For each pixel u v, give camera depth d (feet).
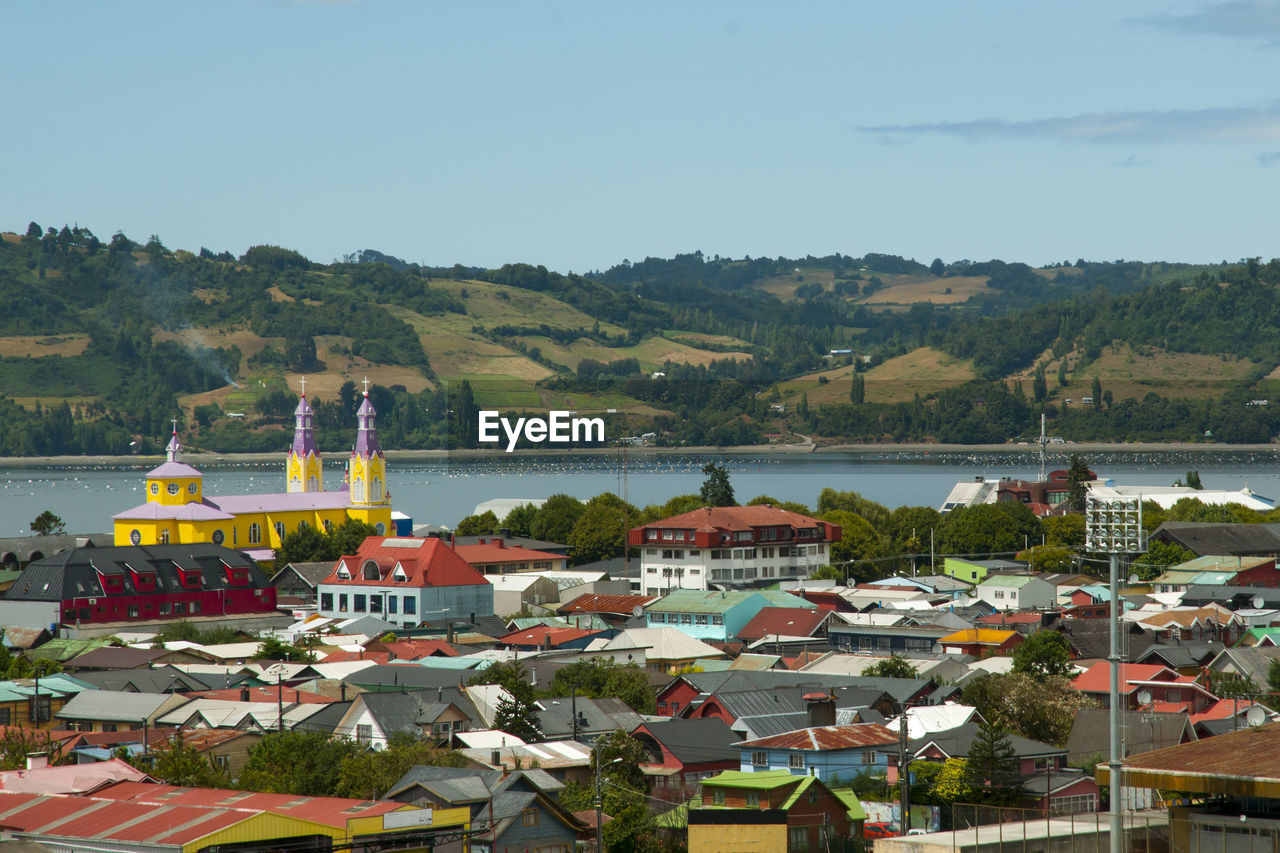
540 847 648.79
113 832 552.82
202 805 586.86
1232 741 529.86
